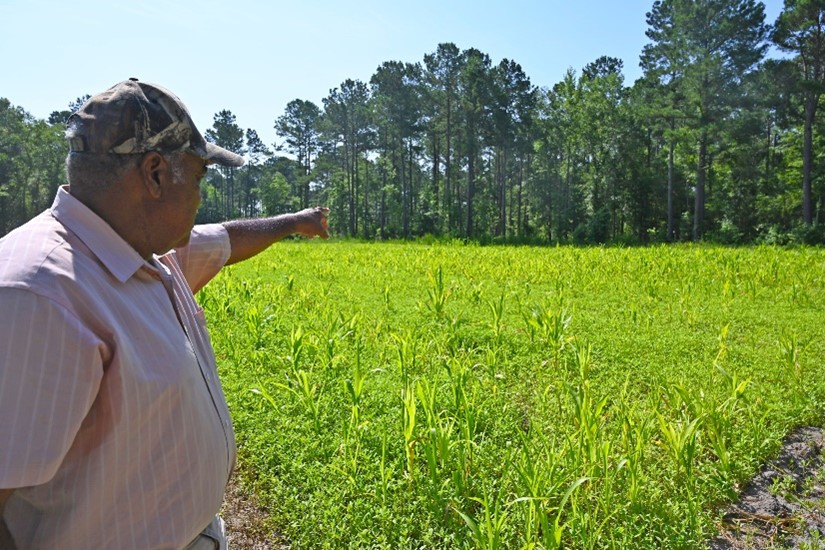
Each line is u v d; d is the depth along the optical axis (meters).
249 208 89.19
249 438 4.63
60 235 1.48
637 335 7.17
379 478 3.93
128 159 1.54
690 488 3.72
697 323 7.81
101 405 1.46
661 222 51.81
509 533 3.32
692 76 36.66
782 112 37.38
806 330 7.35
